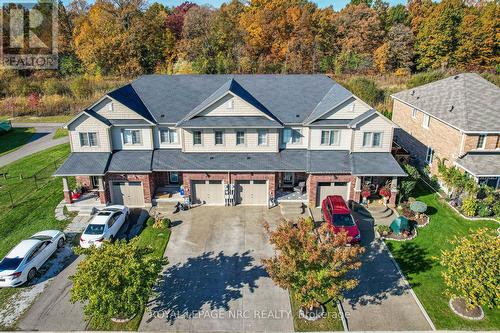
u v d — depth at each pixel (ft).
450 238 83.10
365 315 62.69
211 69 225.15
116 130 97.96
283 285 56.24
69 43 258.57
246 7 269.44
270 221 91.71
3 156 137.08
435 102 115.44
